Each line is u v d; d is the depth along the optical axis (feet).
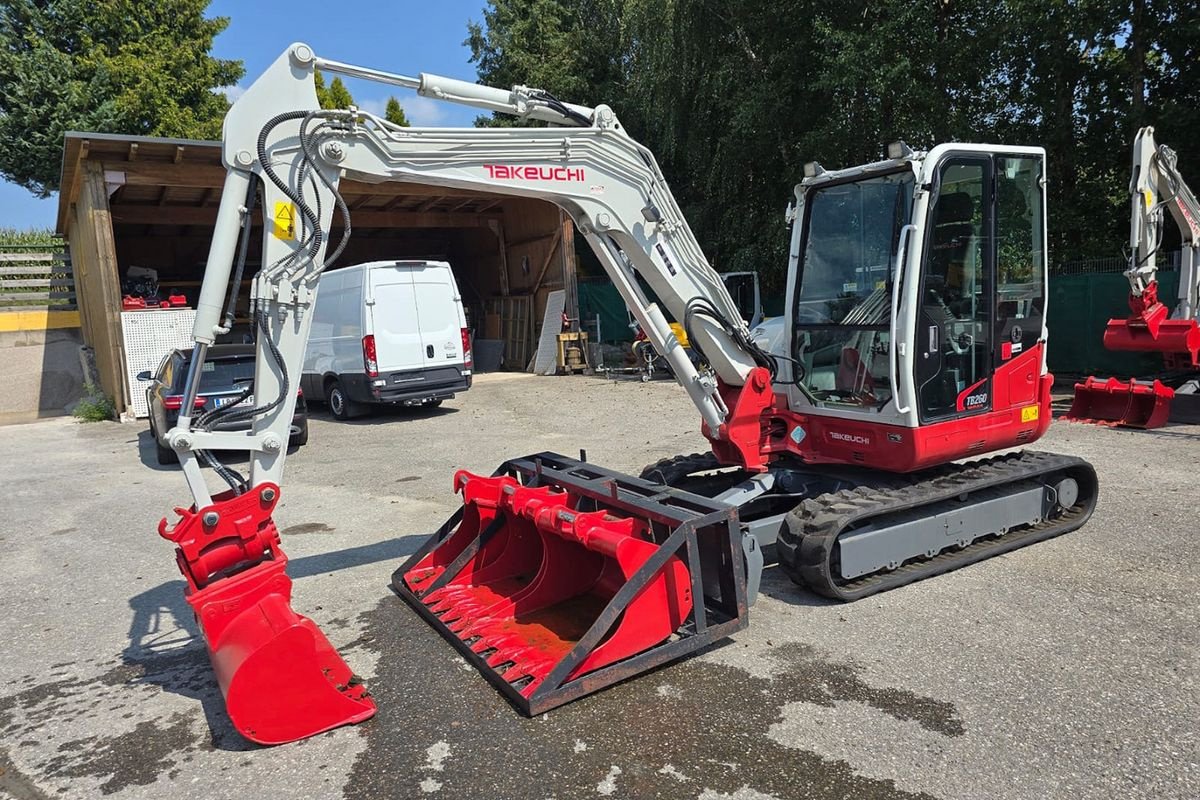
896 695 11.90
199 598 12.08
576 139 15.05
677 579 13.03
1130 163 46.96
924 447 16.33
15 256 58.13
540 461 17.54
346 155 13.07
